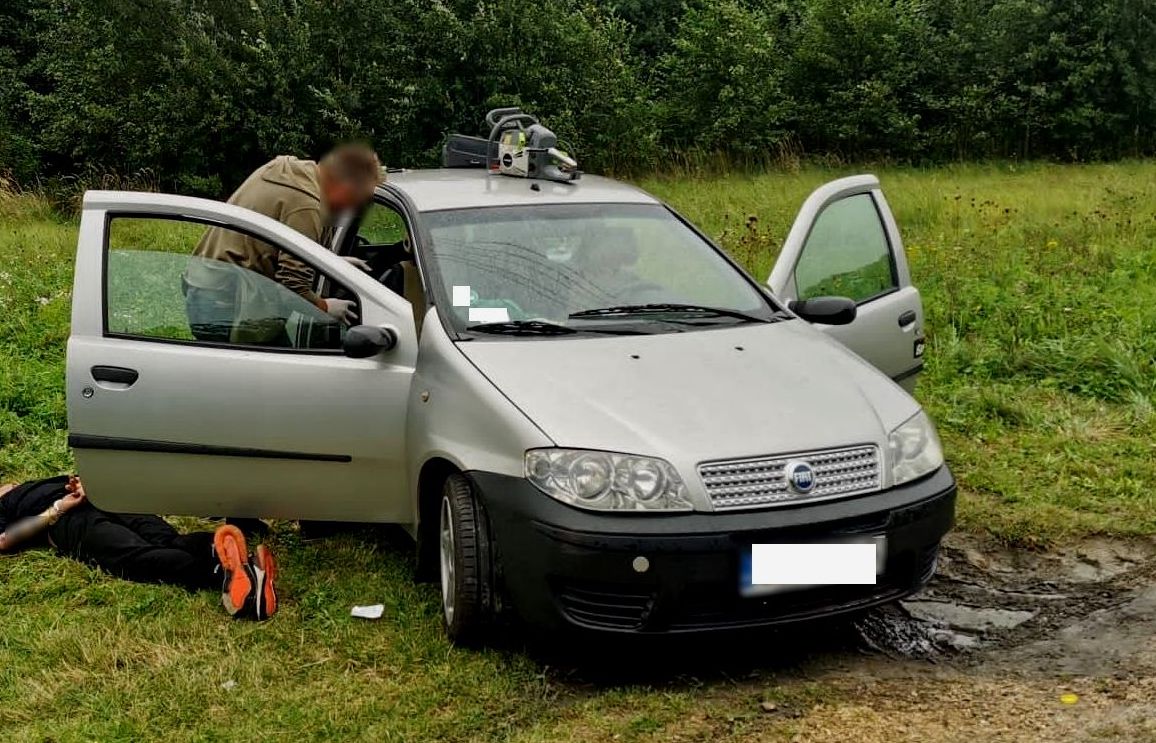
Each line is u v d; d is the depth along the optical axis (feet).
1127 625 13.70
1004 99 75.77
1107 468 18.71
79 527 15.46
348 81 61.93
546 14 65.05
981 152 76.23
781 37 79.46
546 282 14.89
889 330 17.65
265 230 14.20
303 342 14.28
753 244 33.04
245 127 59.16
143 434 14.08
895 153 75.51
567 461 11.80
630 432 11.96
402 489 14.25
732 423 12.19
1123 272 30.48
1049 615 14.12
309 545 16.11
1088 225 37.96
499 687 12.18
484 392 12.74
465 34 61.93
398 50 61.62
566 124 63.41
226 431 14.07
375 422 14.01
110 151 60.18
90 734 11.51
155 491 14.38
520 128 18.06
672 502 11.53
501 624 12.97
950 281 29.45
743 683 12.36
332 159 16.35
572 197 16.49
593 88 65.05
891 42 74.95
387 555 15.79
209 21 59.41
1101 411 21.47
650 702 11.84
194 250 14.37
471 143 19.90
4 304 28.81
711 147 71.31
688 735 11.27
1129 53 75.92
